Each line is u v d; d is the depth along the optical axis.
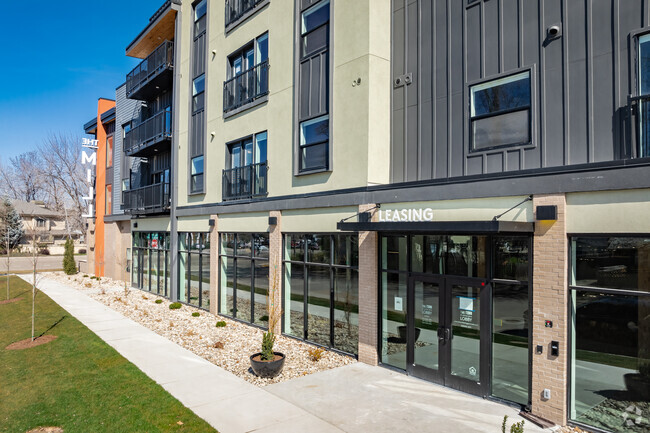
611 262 6.82
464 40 9.19
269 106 14.07
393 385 9.07
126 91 24.47
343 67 11.12
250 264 15.05
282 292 13.41
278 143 13.57
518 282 7.89
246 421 7.38
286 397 8.45
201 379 9.51
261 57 14.81
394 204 9.92
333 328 11.59
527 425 7.12
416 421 7.35
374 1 10.56
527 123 8.12
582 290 7.07
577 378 7.13
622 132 6.94
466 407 7.90
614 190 6.68
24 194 82.19
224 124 16.61
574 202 7.13
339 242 11.39
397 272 10.05
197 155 18.47
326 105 11.74
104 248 30.22
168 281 20.81
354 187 10.74
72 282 27.62
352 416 7.57
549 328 7.27
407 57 10.41
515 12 8.34
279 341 12.67
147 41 23.16
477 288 8.47
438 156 9.62
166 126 21.91
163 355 11.34
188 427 7.14
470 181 8.47
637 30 6.82
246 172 15.16
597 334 6.92
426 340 9.38
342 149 11.11
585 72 7.39
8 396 8.58
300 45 12.76
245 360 10.93
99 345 12.30
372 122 10.44
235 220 15.77
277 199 13.51
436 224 8.22
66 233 73.19
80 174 67.75
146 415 7.60
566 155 7.54
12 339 13.25
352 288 11.02
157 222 22.03
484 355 8.30
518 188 7.74
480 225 7.53
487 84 8.77
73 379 9.51
